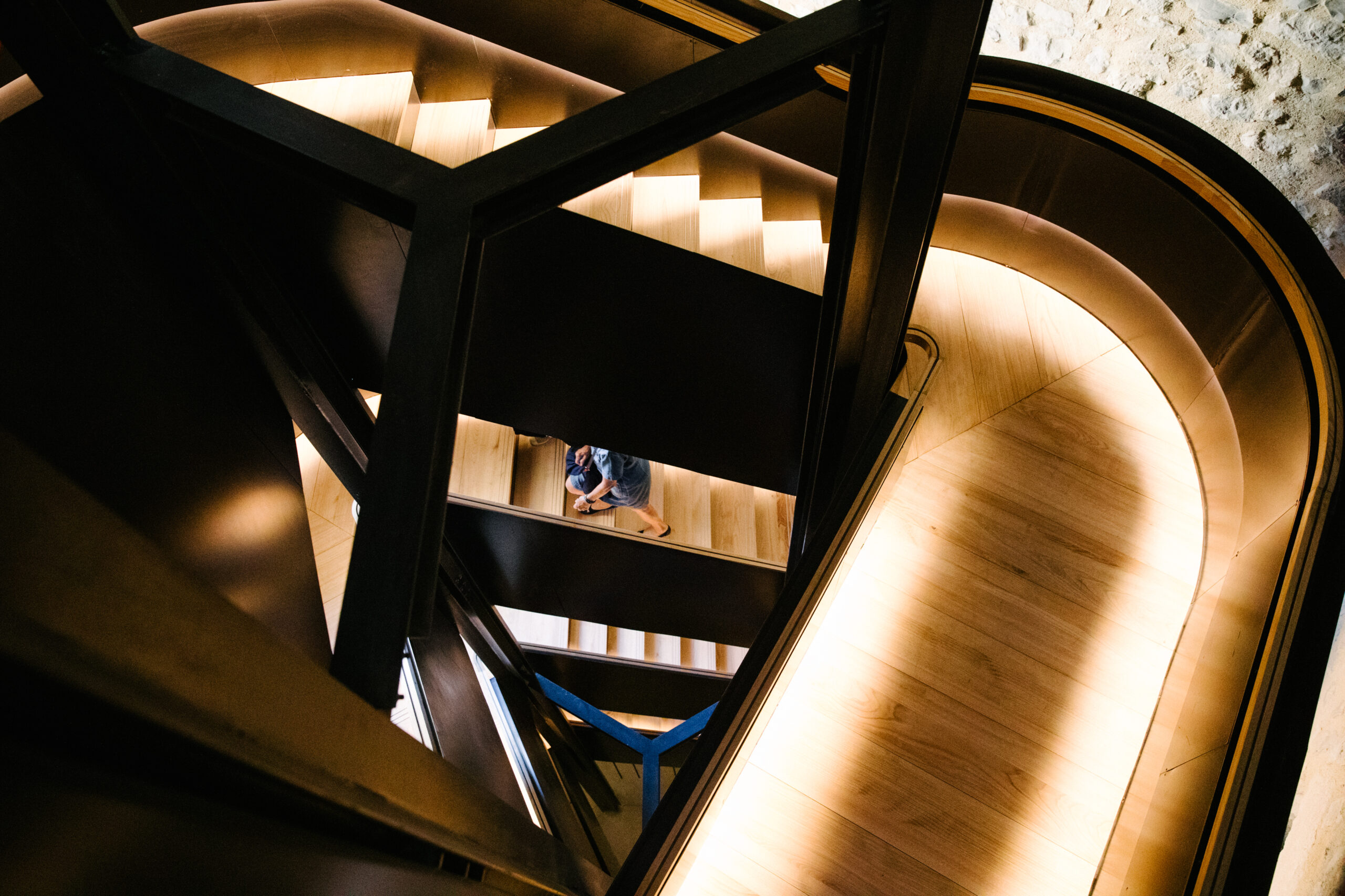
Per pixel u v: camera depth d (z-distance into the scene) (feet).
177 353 8.00
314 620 10.53
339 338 10.64
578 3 10.12
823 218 13.67
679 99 5.78
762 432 13.62
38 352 6.10
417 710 11.05
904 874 8.49
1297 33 10.70
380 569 4.46
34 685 1.57
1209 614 9.59
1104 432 11.93
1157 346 12.16
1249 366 9.98
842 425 9.99
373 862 3.26
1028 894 8.45
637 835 20.76
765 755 9.26
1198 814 7.25
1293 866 6.35
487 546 16.35
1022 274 13.75
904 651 9.99
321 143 5.79
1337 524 7.72
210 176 7.83
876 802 8.93
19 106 6.41
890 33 5.61
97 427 6.67
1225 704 7.75
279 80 11.38
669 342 12.09
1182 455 11.71
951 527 11.02
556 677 19.48
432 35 11.07
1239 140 10.18
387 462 4.77
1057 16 11.28
